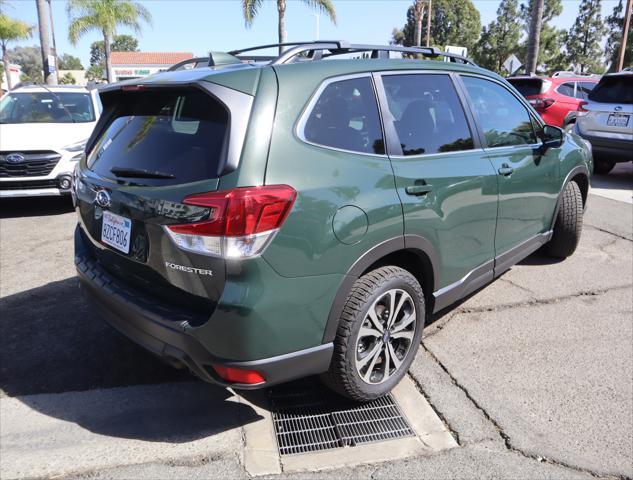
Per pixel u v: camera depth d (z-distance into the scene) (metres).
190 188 2.23
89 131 7.13
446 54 3.59
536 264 5.04
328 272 2.40
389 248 2.66
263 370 2.30
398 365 2.90
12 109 7.66
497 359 3.36
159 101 2.69
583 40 49.97
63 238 5.75
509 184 3.63
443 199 2.99
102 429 2.67
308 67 2.57
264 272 2.21
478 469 2.43
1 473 2.37
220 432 2.66
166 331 2.36
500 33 51.41
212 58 2.81
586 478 2.38
